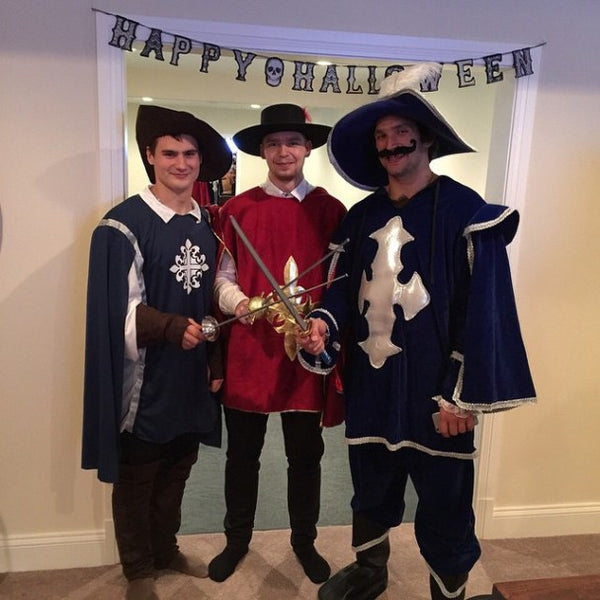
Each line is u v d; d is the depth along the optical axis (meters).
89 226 1.90
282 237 1.82
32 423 2.00
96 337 1.63
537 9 2.00
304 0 1.89
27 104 1.82
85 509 2.07
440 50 1.97
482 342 1.47
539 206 2.12
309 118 1.91
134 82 4.09
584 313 2.22
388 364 1.62
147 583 1.85
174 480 1.93
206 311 1.77
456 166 3.32
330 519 2.44
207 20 1.85
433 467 1.63
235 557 2.04
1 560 2.05
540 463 2.31
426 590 2.00
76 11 1.79
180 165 1.66
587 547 2.28
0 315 1.92
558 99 2.06
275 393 1.83
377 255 1.64
